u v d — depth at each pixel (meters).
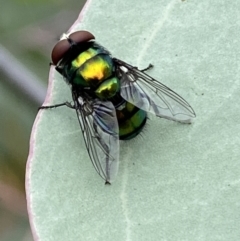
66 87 0.10
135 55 0.10
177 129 0.09
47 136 0.09
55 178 0.09
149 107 0.10
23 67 0.12
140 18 0.10
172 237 0.09
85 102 0.10
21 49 0.12
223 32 0.10
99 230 0.09
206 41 0.10
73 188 0.09
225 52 0.10
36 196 0.09
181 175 0.09
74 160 0.09
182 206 0.09
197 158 0.09
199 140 0.09
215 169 0.09
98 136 0.10
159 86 0.10
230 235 0.09
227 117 0.09
